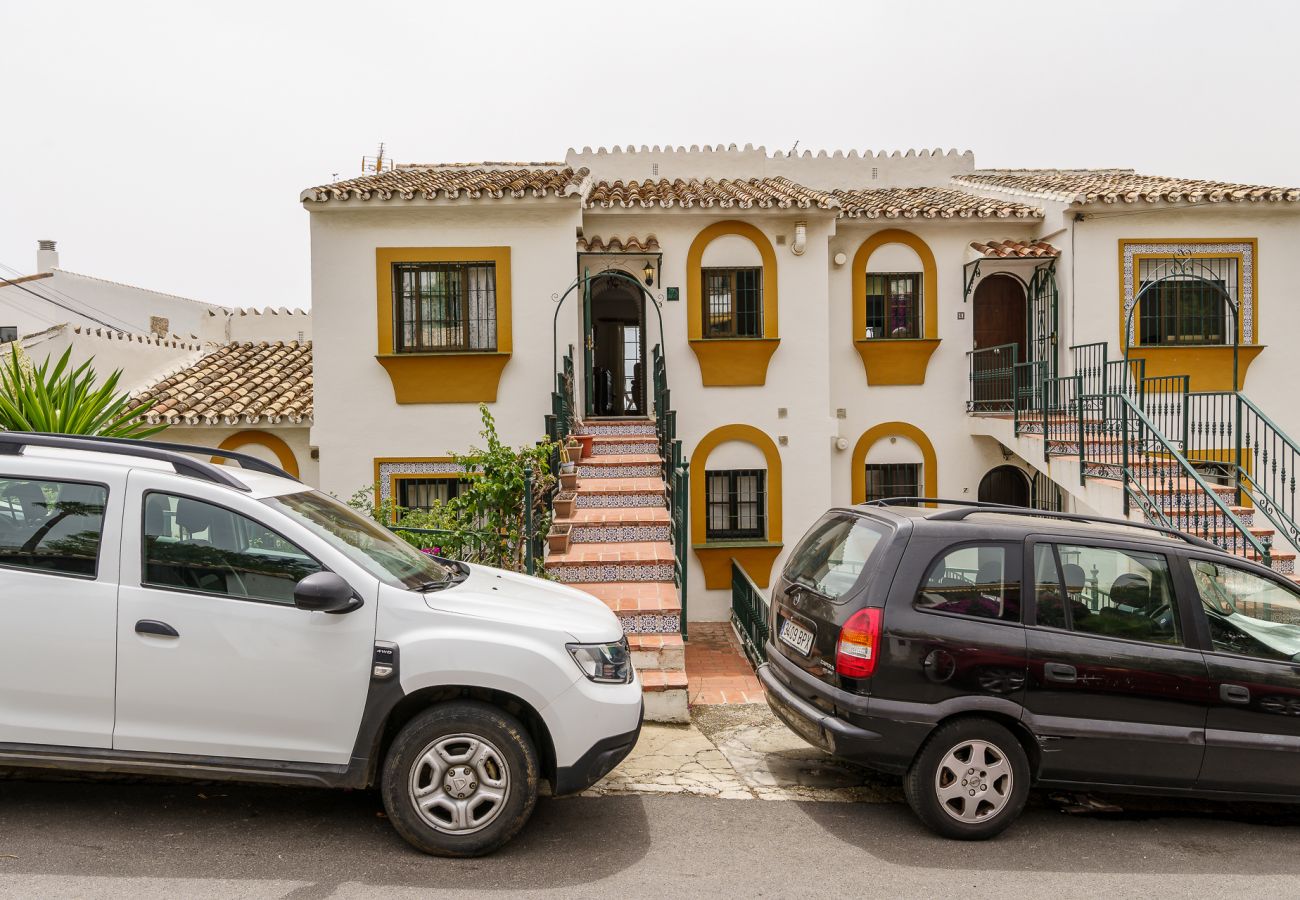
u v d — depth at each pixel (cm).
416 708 427
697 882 397
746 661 931
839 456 1288
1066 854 446
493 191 1086
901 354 1280
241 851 407
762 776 545
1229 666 474
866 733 460
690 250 1211
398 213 1112
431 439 1124
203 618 403
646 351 1225
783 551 1217
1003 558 482
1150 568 491
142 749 400
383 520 977
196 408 1177
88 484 418
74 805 450
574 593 523
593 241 1177
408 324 1130
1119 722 466
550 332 1126
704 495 1217
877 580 476
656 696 641
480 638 411
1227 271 1239
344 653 405
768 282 1212
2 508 414
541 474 861
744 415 1217
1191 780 469
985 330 1303
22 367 838
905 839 458
